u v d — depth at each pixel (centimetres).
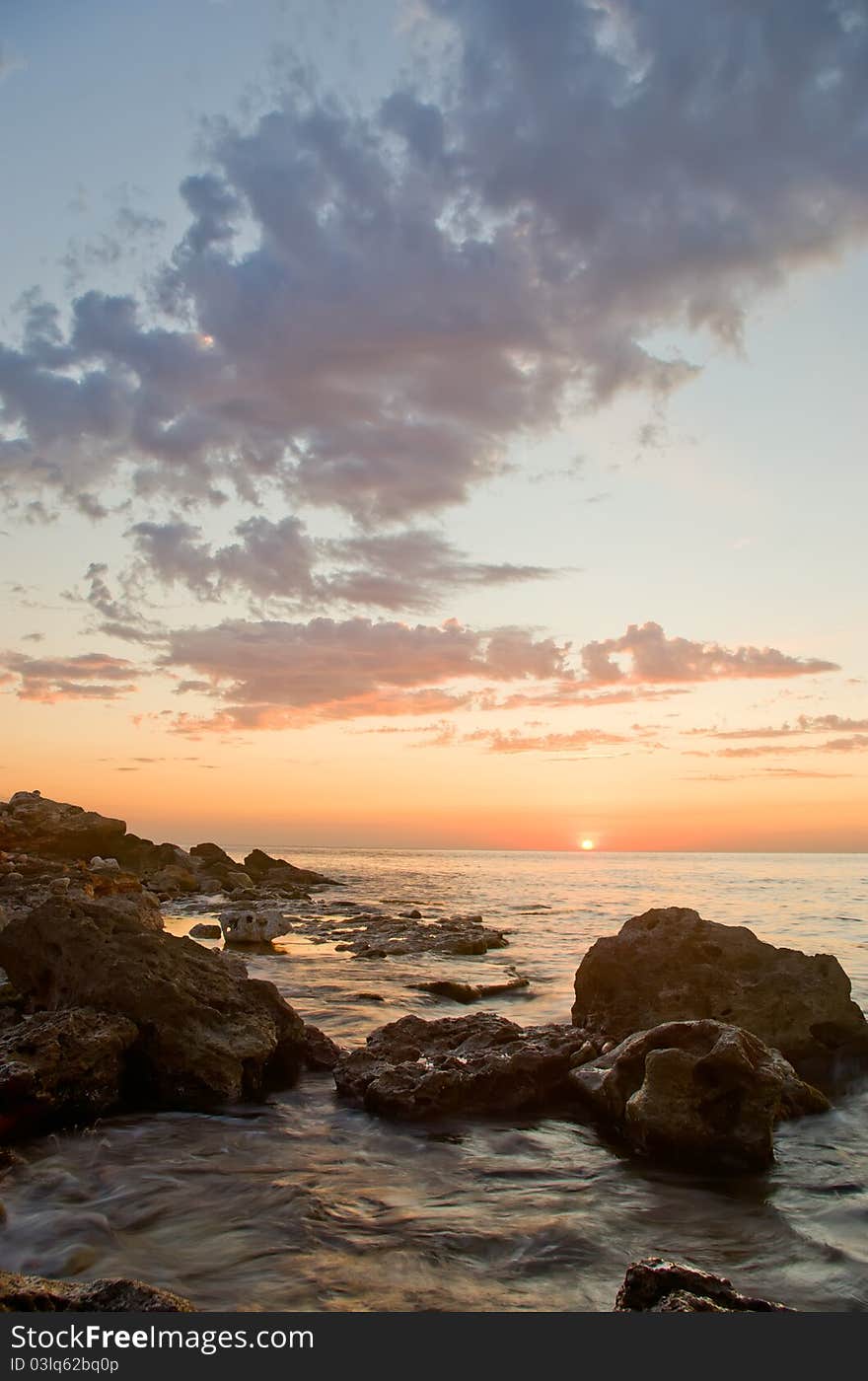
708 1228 845
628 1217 869
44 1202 888
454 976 2462
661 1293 649
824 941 3281
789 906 5375
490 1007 2039
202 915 4191
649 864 18275
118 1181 948
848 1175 999
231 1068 1262
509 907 5291
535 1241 807
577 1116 1203
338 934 3491
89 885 4206
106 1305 599
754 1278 742
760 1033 1453
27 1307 588
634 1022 1490
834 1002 1480
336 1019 1862
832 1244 812
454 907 5244
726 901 5906
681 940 1575
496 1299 697
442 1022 1489
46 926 1450
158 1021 1283
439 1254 778
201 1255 774
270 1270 744
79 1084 1149
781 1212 888
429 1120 1177
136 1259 765
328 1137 1110
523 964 2755
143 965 1355
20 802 6322
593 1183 963
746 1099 1033
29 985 1468
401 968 2622
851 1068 1437
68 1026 1196
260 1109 1227
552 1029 1472
